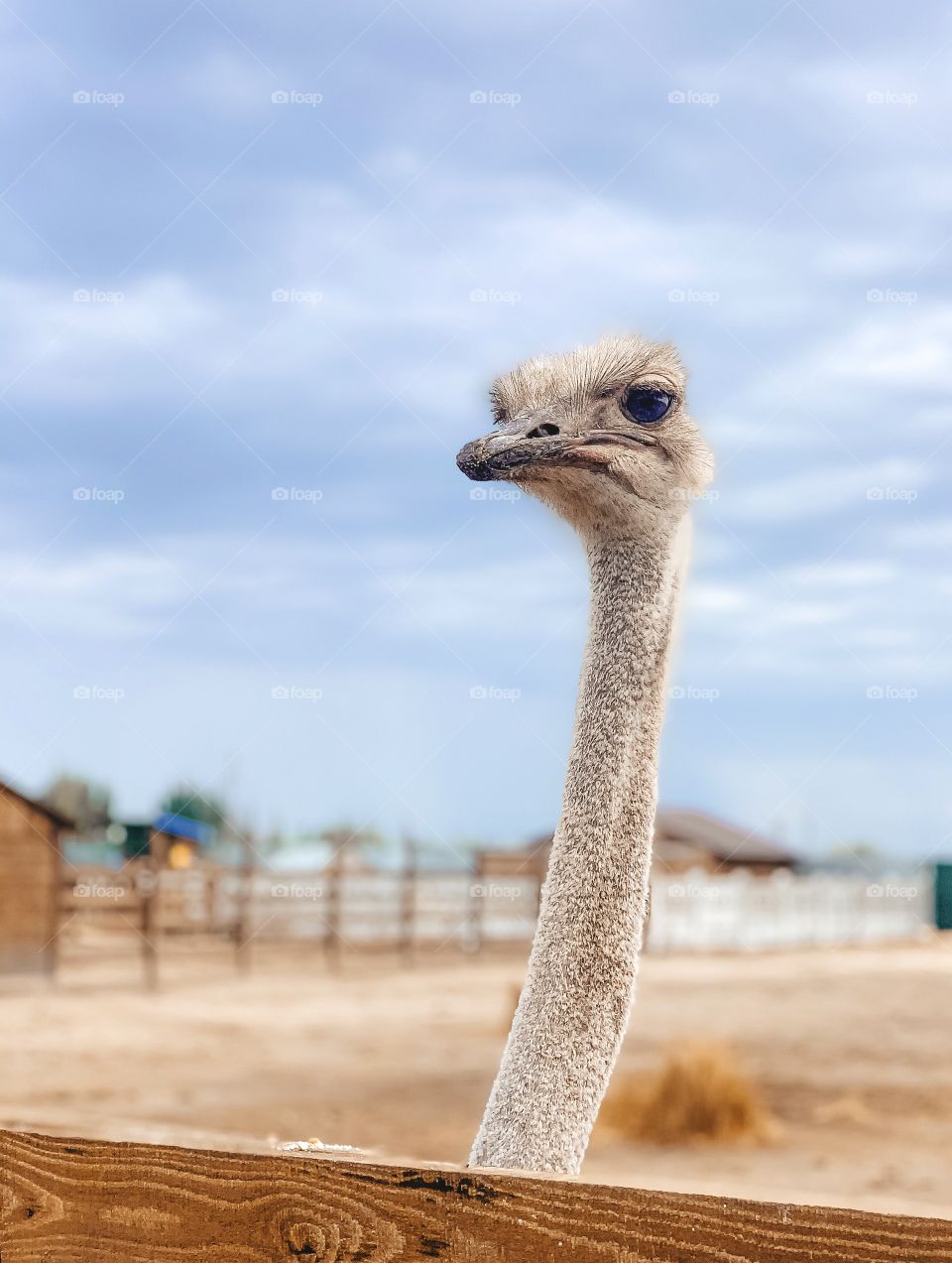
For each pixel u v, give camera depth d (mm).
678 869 40469
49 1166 2260
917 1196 9344
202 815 37219
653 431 3303
